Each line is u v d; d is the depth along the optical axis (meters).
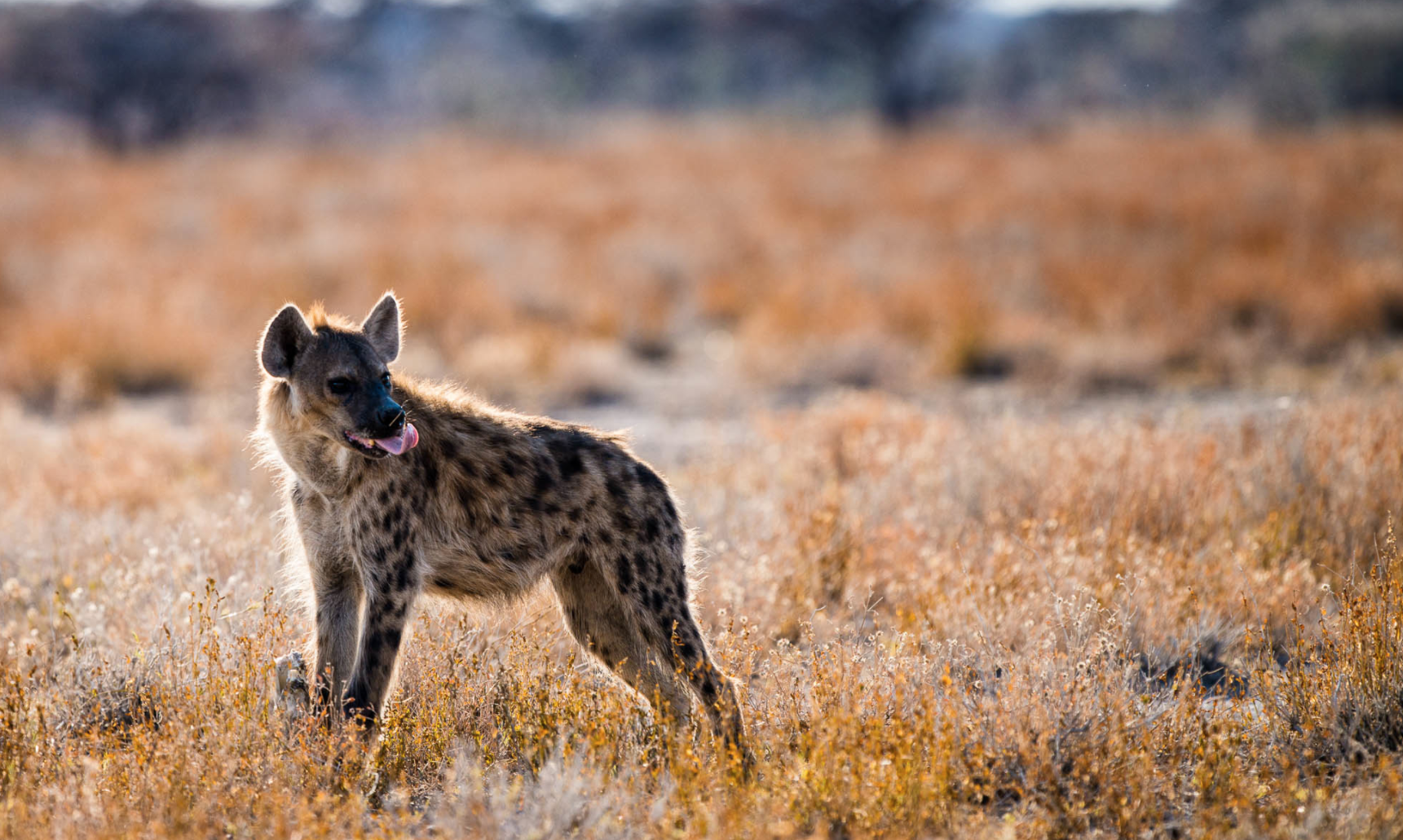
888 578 25.48
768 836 15.12
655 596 19.69
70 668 20.67
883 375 56.09
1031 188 115.81
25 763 17.50
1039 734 17.92
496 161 156.25
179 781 16.69
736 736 18.38
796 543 25.92
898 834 15.70
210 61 198.50
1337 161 123.12
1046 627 21.25
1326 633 20.08
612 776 17.03
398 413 18.56
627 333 64.81
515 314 66.31
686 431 46.88
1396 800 15.77
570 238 93.25
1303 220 88.06
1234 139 157.38
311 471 19.31
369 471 18.94
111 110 194.12
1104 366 53.84
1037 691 18.50
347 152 175.00
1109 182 118.38
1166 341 57.12
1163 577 23.88
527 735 18.45
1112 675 18.94
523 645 20.30
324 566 19.66
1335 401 37.06
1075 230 89.00
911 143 172.62
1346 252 75.31
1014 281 70.62
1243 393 50.66
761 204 110.56
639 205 111.25
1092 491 28.31
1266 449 30.72
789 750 18.02
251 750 17.66
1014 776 17.83
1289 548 26.39
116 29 195.50
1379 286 62.06
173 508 30.45
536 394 54.00
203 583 23.70
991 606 22.72
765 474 33.53
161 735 18.00
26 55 189.25
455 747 18.33
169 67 195.75
